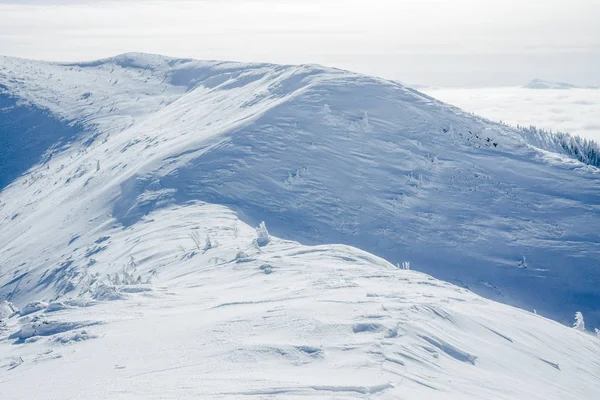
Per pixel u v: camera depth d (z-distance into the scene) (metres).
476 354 15.02
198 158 74.62
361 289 21.02
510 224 63.66
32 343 19.39
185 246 48.09
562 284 55.12
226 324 16.72
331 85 91.31
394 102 86.31
